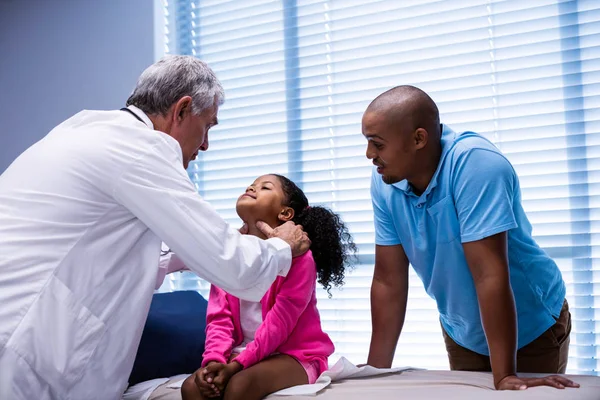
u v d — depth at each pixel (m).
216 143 3.13
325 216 1.74
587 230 2.35
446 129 1.62
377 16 2.74
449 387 1.40
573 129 2.38
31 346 1.20
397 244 1.74
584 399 1.24
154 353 1.79
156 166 1.31
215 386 1.37
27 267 1.23
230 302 1.64
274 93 2.96
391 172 1.53
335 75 2.83
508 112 2.49
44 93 3.28
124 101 3.09
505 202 1.44
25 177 1.32
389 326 1.75
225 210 3.10
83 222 1.29
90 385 1.28
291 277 1.54
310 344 1.57
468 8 2.55
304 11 2.91
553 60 2.41
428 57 2.63
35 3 3.32
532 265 1.65
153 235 1.39
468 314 1.65
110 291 1.31
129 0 3.11
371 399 1.30
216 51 3.13
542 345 1.73
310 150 2.87
